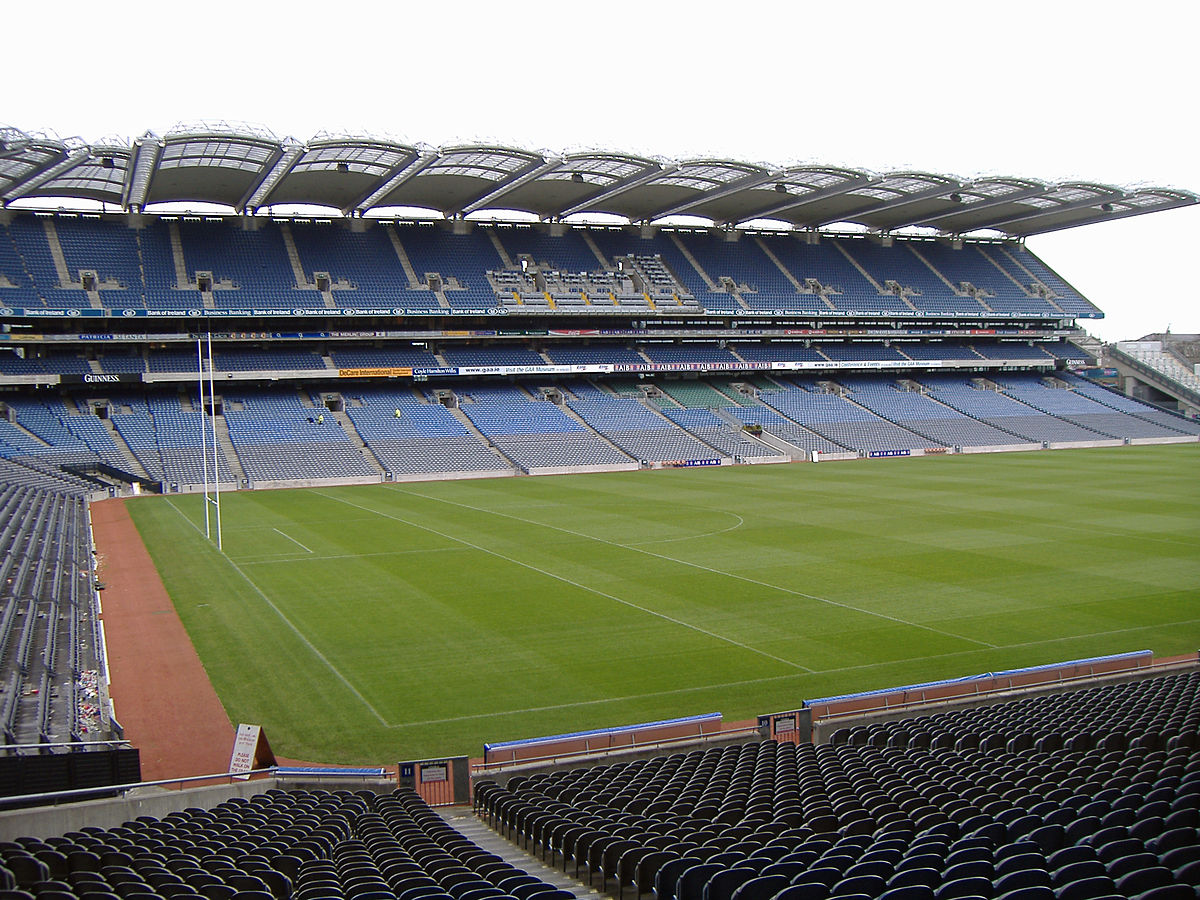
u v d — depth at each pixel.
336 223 92.31
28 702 22.34
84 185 73.88
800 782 15.83
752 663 27.83
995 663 27.56
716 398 96.69
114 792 18.02
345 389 87.75
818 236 111.38
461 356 90.31
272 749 22.06
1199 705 20.22
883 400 101.19
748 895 9.78
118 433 74.00
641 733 21.64
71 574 37.78
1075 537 45.81
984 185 88.31
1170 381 113.38
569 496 64.25
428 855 12.85
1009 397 106.56
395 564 41.66
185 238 84.94
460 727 23.31
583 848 13.71
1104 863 10.22
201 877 11.02
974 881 9.27
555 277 94.88
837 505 57.72
